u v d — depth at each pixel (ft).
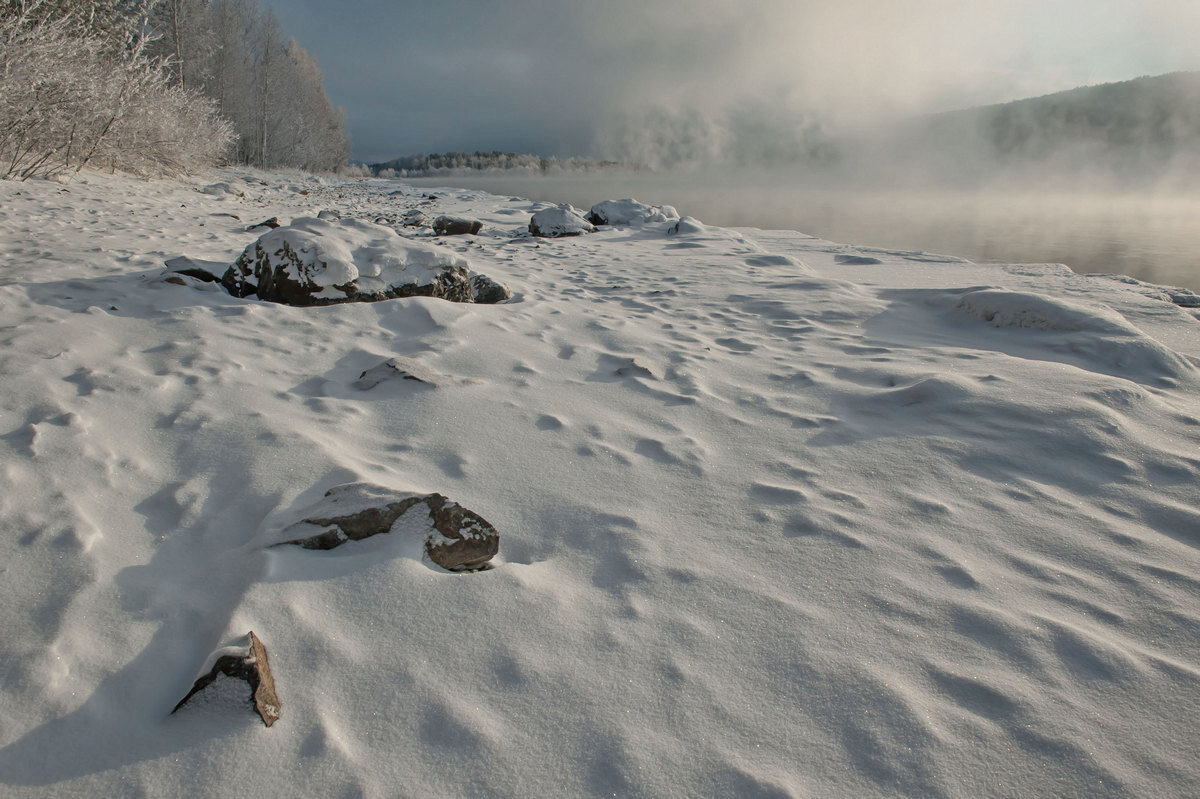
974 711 5.50
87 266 18.99
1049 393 12.03
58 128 38.32
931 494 9.18
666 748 5.13
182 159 51.80
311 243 17.57
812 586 7.17
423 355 14.23
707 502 8.98
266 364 13.16
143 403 10.75
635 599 6.91
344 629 6.23
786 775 4.92
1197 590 7.06
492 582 6.99
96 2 53.98
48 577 6.75
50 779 4.76
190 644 6.08
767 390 13.41
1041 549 7.87
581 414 11.84
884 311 20.04
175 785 4.72
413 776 4.84
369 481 8.25
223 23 111.45
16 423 9.71
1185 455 9.91
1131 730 5.31
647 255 33.27
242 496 8.41
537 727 5.29
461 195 93.76
